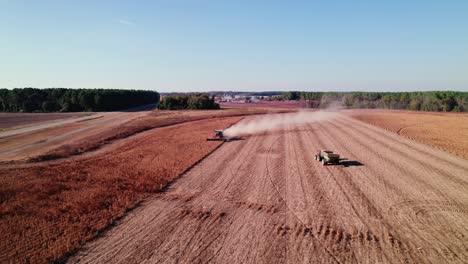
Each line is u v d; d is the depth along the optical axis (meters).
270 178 24.20
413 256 13.20
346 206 18.58
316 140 41.19
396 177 24.12
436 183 22.64
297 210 18.03
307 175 24.92
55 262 12.77
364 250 13.67
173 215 17.41
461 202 19.08
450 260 12.88
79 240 14.53
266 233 15.27
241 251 13.59
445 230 15.55
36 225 15.96
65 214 17.34
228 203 19.16
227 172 26.00
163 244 14.23
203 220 16.77
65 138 43.62
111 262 12.78
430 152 32.91
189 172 26.03
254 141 40.81
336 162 28.09
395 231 15.47
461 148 34.75
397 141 39.69
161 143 39.47
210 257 13.10
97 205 18.56
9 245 13.98
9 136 45.97
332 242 14.37
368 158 30.45
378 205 18.69
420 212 17.69
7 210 17.53
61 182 22.95
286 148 36.00
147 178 24.02
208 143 39.22
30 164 28.72
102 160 30.27
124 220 16.78
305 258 13.02
